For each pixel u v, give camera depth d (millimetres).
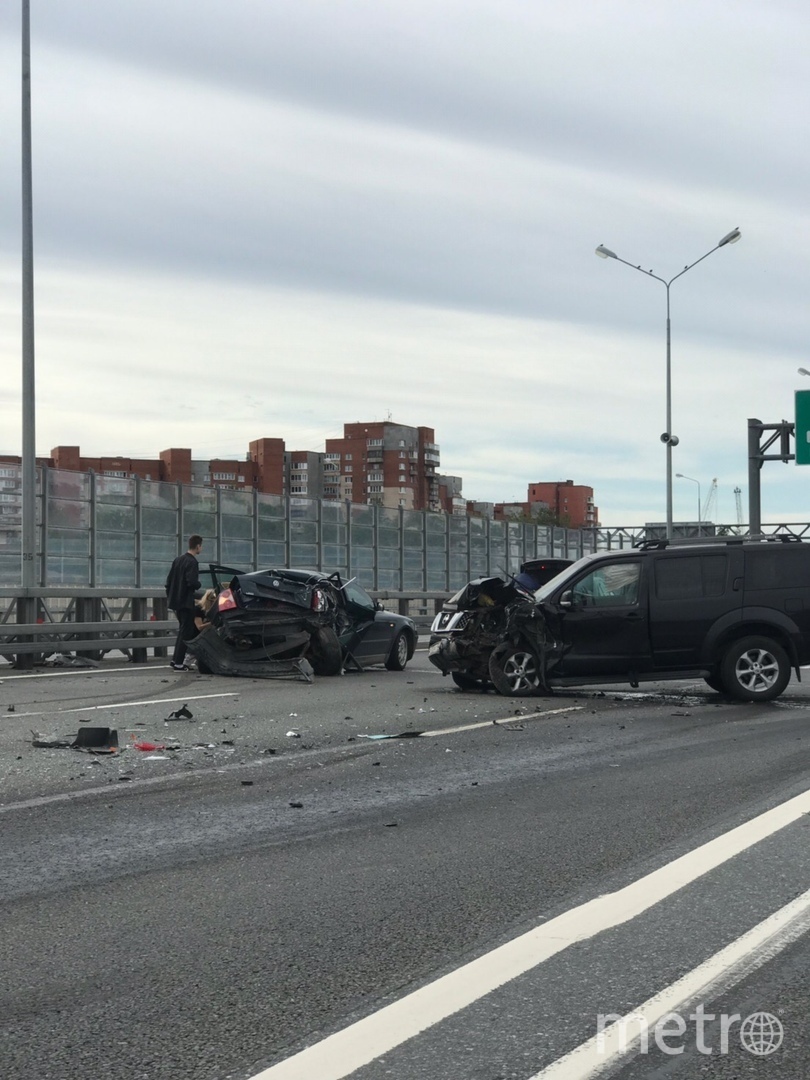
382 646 20609
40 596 20984
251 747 10664
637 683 15125
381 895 5770
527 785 8828
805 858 6414
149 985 4492
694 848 6691
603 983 4453
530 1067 3689
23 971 4664
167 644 22969
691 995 4320
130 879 6094
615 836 7062
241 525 31969
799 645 14883
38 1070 3713
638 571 15094
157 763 9727
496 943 4980
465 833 7176
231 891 5859
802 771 9359
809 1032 3992
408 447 174500
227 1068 3707
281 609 18531
